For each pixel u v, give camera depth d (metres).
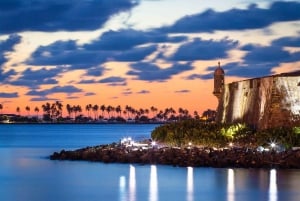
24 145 164.88
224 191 70.50
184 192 71.19
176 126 110.00
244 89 104.69
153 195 70.12
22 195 72.25
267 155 84.38
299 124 93.00
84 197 70.19
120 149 103.31
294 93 93.88
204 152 90.06
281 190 70.06
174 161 90.38
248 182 74.69
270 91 95.38
